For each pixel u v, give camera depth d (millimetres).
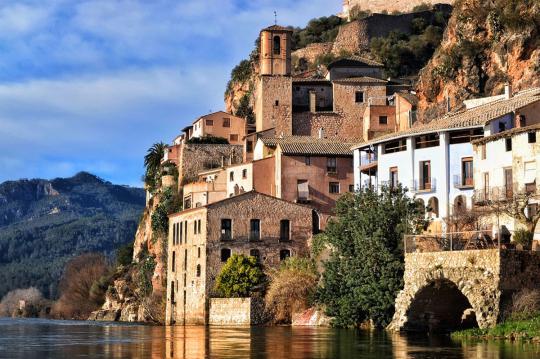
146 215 168875
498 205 75500
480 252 64000
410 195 96938
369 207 82688
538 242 74375
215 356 51281
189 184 145250
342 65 155000
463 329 69312
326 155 123438
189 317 113125
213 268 108812
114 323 121312
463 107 120625
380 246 78375
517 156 80062
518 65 131750
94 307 171625
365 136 139375
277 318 96000
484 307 62469
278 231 111500
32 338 72250
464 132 93625
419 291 69562
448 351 51812
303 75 179750
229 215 110188
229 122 168625
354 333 71312
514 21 133375
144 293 148625
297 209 112688
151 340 67625
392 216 80875
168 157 170125
